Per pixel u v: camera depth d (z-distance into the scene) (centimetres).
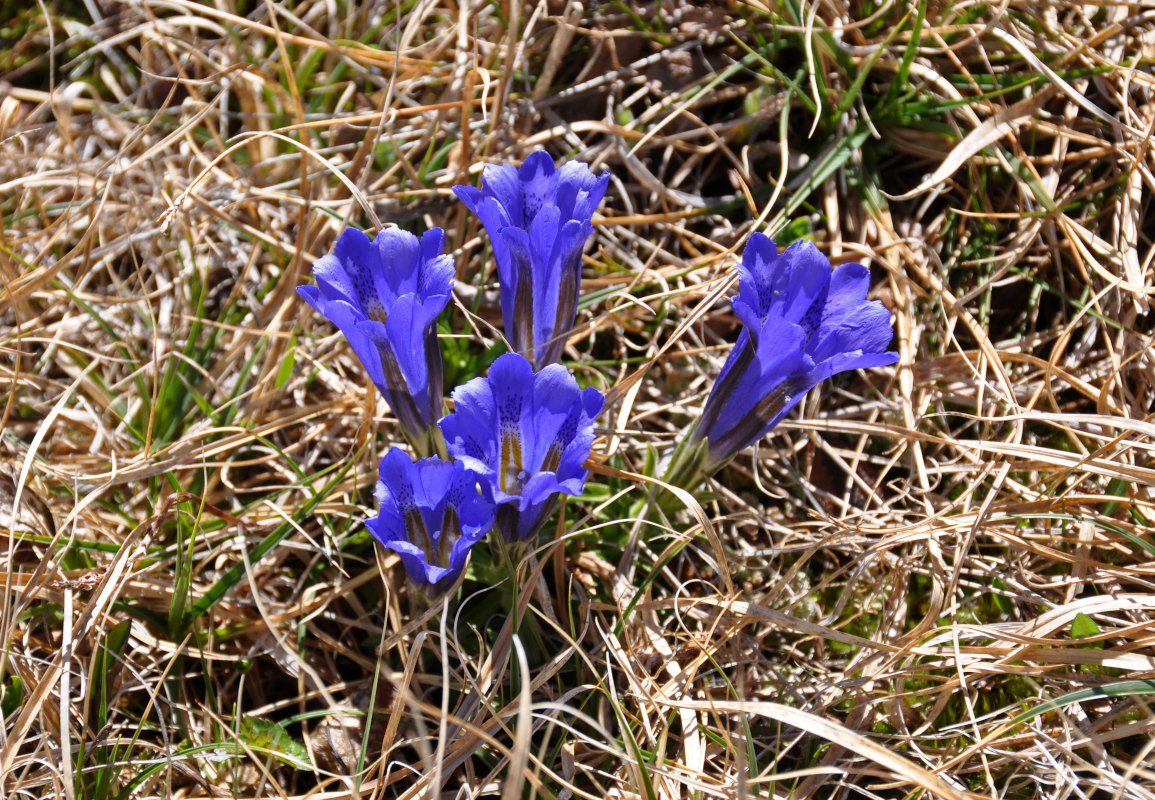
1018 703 79
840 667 82
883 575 83
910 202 88
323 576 83
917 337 86
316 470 86
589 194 78
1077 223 87
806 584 83
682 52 90
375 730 81
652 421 86
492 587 80
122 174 90
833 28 88
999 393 85
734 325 87
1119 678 79
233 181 89
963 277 88
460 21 90
